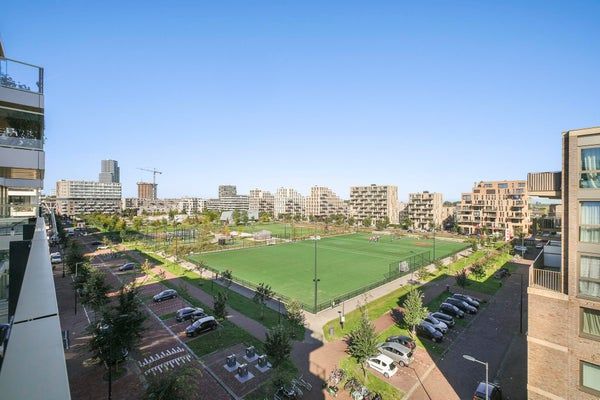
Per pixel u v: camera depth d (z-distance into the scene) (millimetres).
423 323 33812
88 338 32375
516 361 28281
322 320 36875
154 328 34812
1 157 22344
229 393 23406
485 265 61969
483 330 35000
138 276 57500
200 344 30984
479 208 133000
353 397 22812
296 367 26750
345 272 61875
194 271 61031
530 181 18750
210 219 163500
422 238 121000
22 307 5641
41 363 4031
